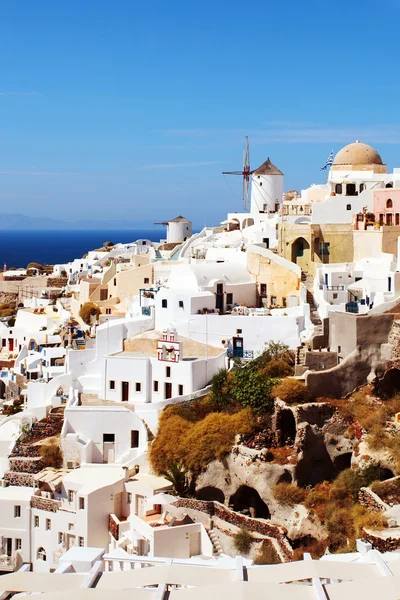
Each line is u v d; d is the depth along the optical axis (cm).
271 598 2712
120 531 6375
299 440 6372
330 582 3055
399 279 7612
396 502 5459
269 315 8062
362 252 9031
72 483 6719
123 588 2823
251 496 6562
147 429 7262
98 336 8200
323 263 9038
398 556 3481
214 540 6041
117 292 10844
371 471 5975
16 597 2778
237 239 10831
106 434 7369
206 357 7712
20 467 7319
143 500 6575
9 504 6894
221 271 8900
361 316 6806
